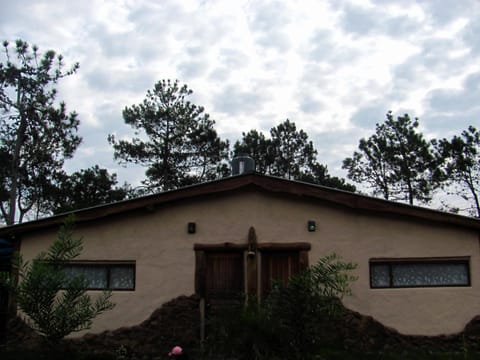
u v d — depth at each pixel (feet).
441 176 79.15
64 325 22.58
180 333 29.40
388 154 83.30
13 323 29.71
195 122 82.94
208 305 30.07
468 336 28.68
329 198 30.42
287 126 92.27
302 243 30.35
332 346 24.72
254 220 30.91
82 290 23.93
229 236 30.78
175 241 30.94
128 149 80.43
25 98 75.20
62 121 76.89
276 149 90.58
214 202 31.35
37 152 75.61
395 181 82.43
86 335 29.53
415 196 81.56
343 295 28.55
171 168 81.10
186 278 30.42
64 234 25.17
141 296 30.32
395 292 29.53
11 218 72.28
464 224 29.78
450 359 26.30
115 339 29.50
